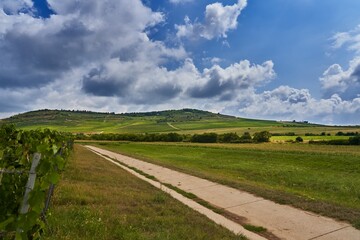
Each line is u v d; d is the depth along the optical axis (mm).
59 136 14836
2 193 4316
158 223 9297
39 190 4012
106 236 7383
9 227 4078
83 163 26281
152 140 119500
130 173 25375
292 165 36594
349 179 24922
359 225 10719
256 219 11867
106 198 12156
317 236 9898
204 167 34594
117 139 125562
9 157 5492
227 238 8594
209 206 13875
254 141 97250
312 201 14273
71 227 7566
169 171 27266
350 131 118125
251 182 23312
